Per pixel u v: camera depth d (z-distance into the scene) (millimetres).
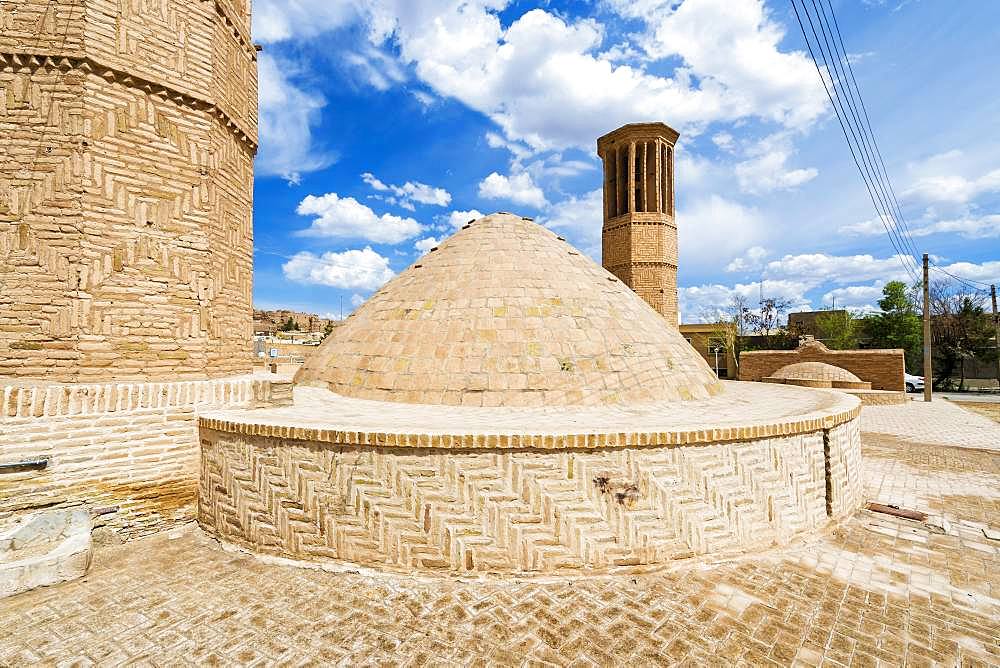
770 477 6648
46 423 6297
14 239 6551
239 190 9250
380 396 9531
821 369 26328
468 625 4891
